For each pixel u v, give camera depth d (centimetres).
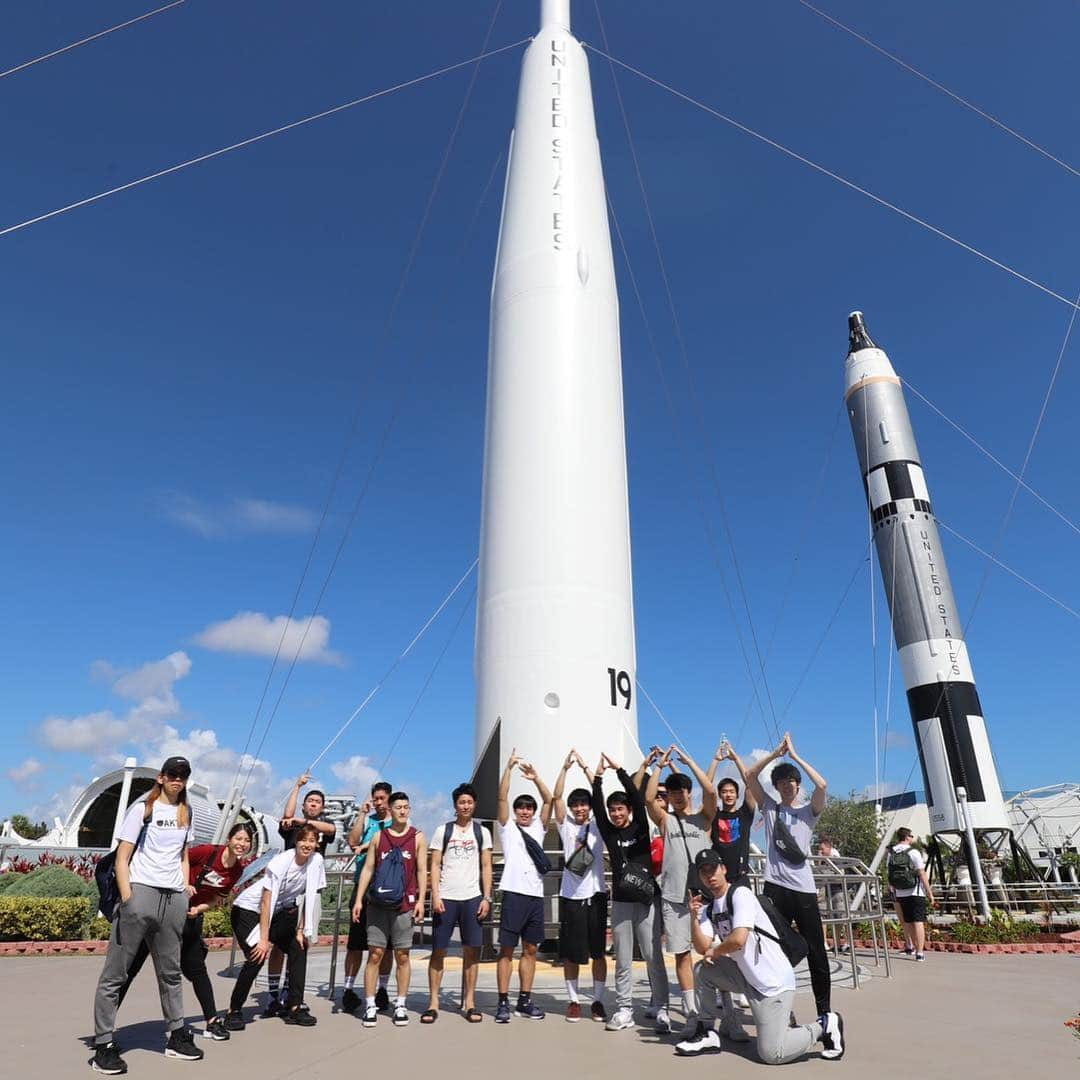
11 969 1243
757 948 629
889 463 3572
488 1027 746
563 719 1262
